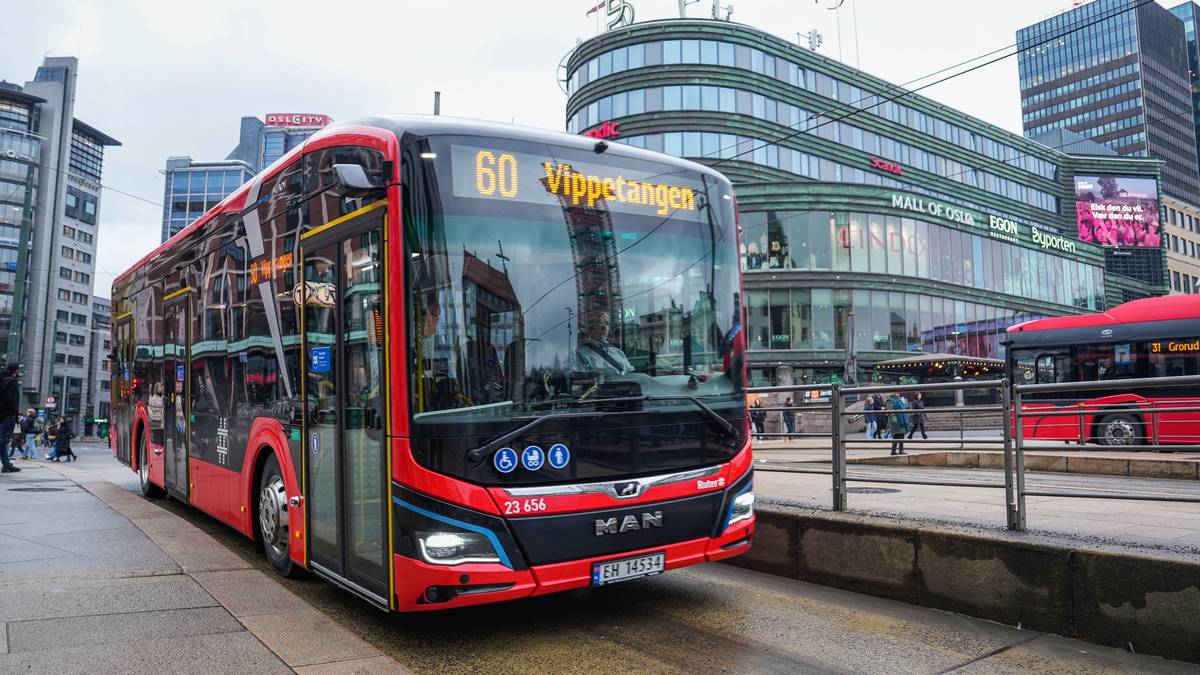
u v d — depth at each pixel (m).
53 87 109.38
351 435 4.98
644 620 5.30
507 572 4.34
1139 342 17.55
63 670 4.02
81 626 4.74
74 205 111.88
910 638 4.91
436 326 4.43
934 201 43.31
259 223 6.71
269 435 6.29
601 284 4.99
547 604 5.70
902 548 5.78
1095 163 68.88
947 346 42.91
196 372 8.32
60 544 7.22
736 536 5.29
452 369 4.40
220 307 7.64
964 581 5.39
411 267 4.47
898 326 40.53
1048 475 13.09
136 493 11.20
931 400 33.00
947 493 8.83
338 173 4.48
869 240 40.56
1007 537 5.28
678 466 5.04
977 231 45.88
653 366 5.07
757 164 43.66
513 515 4.39
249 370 6.82
